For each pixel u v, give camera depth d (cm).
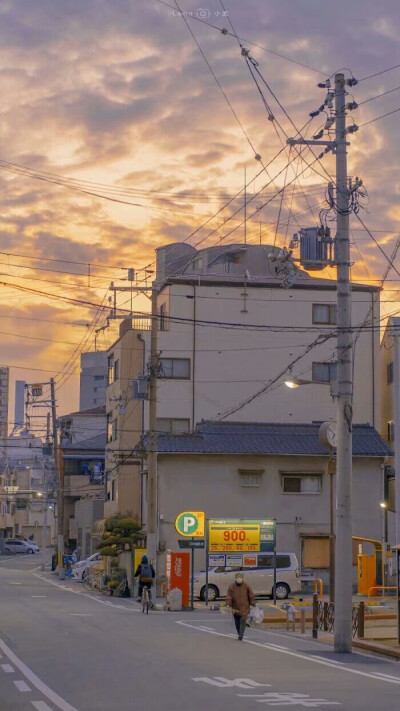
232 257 6806
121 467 6109
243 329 6144
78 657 1825
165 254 6944
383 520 5022
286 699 1289
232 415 6056
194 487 4972
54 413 7150
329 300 6216
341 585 2117
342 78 2262
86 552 7956
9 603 3756
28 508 13262
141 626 2670
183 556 3669
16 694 1327
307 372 6128
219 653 1961
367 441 5122
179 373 6047
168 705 1222
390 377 6028
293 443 5084
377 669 1752
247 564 4316
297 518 5016
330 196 2269
